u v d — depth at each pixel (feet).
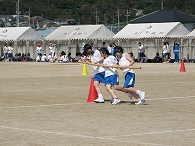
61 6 462.19
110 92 60.59
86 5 457.27
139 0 460.55
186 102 62.28
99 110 55.16
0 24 406.00
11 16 435.12
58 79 102.06
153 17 240.53
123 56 59.57
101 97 62.03
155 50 200.85
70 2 463.01
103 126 44.62
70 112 53.62
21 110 55.36
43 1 473.26
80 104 60.64
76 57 201.05
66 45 222.48
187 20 238.89
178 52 182.29
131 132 41.65
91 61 62.69
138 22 241.76
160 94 71.56
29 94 72.43
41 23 416.67
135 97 60.70
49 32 274.98
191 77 104.42
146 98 66.64
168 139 38.58
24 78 105.91
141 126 44.57
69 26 223.51
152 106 58.44
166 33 192.85
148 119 48.57
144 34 198.59
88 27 214.07
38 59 212.43
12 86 85.97
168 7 440.86
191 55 195.83
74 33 216.13
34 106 58.80
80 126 44.65
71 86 84.99
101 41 212.02
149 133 41.16
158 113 52.70
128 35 203.10
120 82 92.48
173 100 64.44
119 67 59.31
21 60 219.20
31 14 459.32
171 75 110.93
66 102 62.75
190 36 190.80
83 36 210.38
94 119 48.67
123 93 72.64
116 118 49.26
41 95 71.00
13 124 45.91
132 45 206.69
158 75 111.04
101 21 441.27
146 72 122.52
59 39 217.97
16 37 223.10
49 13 455.22
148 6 453.99
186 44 196.54
